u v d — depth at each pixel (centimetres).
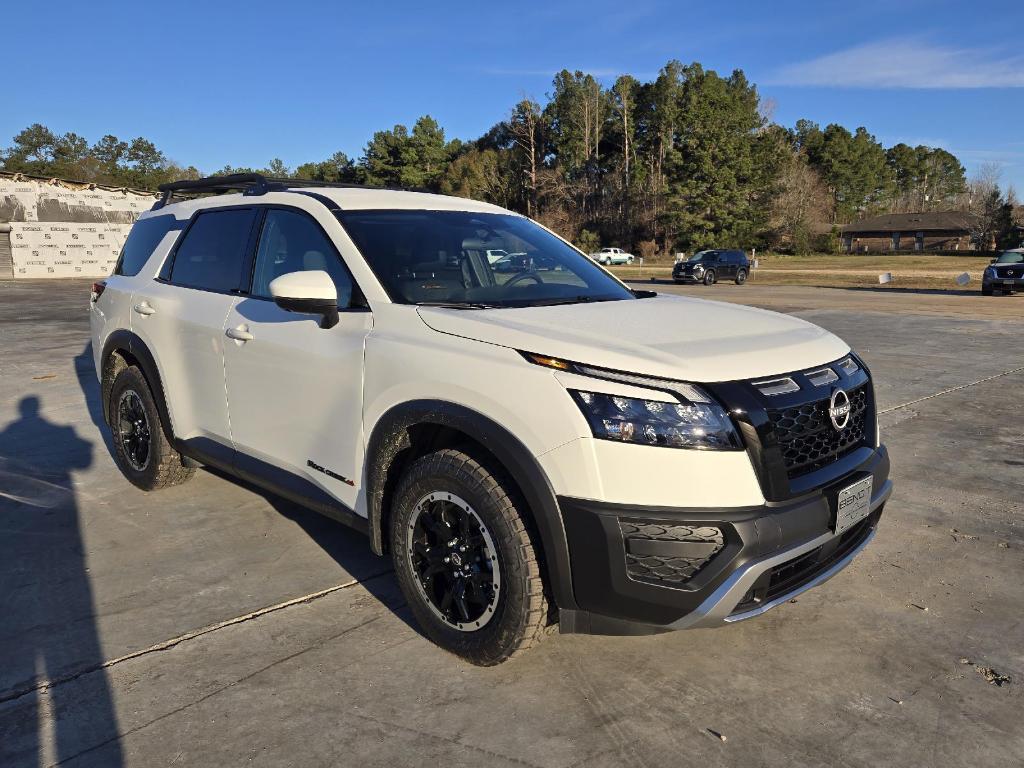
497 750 226
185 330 384
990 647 288
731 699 253
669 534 226
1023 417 659
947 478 491
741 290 2766
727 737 233
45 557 359
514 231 375
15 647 280
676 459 224
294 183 387
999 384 809
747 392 234
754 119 7669
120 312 440
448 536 266
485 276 327
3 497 441
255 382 341
